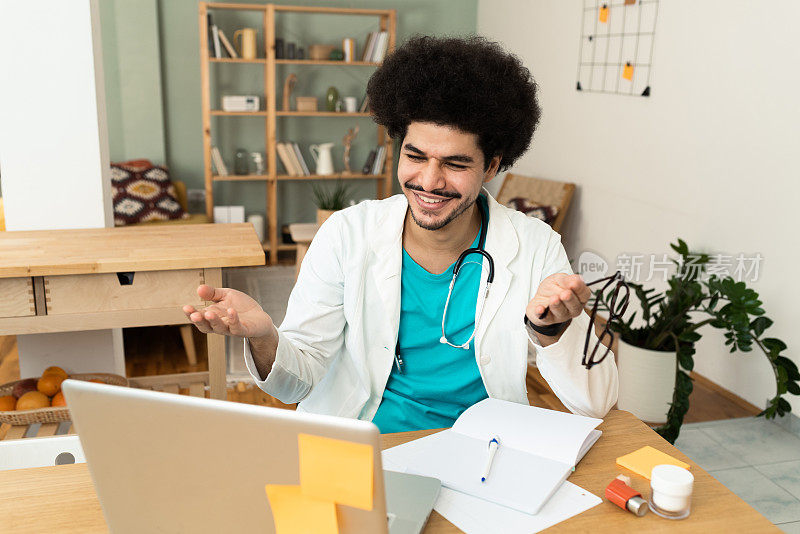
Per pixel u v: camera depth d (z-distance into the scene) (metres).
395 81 1.30
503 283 1.44
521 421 1.27
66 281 2.11
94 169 2.75
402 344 1.49
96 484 0.84
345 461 0.72
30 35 2.60
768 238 3.06
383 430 1.50
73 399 0.79
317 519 0.76
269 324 1.22
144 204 5.04
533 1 5.21
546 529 0.99
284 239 5.93
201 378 2.98
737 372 3.23
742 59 3.17
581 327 1.33
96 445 0.81
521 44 5.45
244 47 5.45
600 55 4.35
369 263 1.47
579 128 4.65
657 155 3.83
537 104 1.41
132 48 5.33
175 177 5.81
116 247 2.27
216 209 5.46
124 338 4.05
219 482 0.79
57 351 2.75
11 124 2.65
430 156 1.27
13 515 1.03
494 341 1.46
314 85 5.98
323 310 1.48
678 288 2.83
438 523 1.01
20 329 2.11
